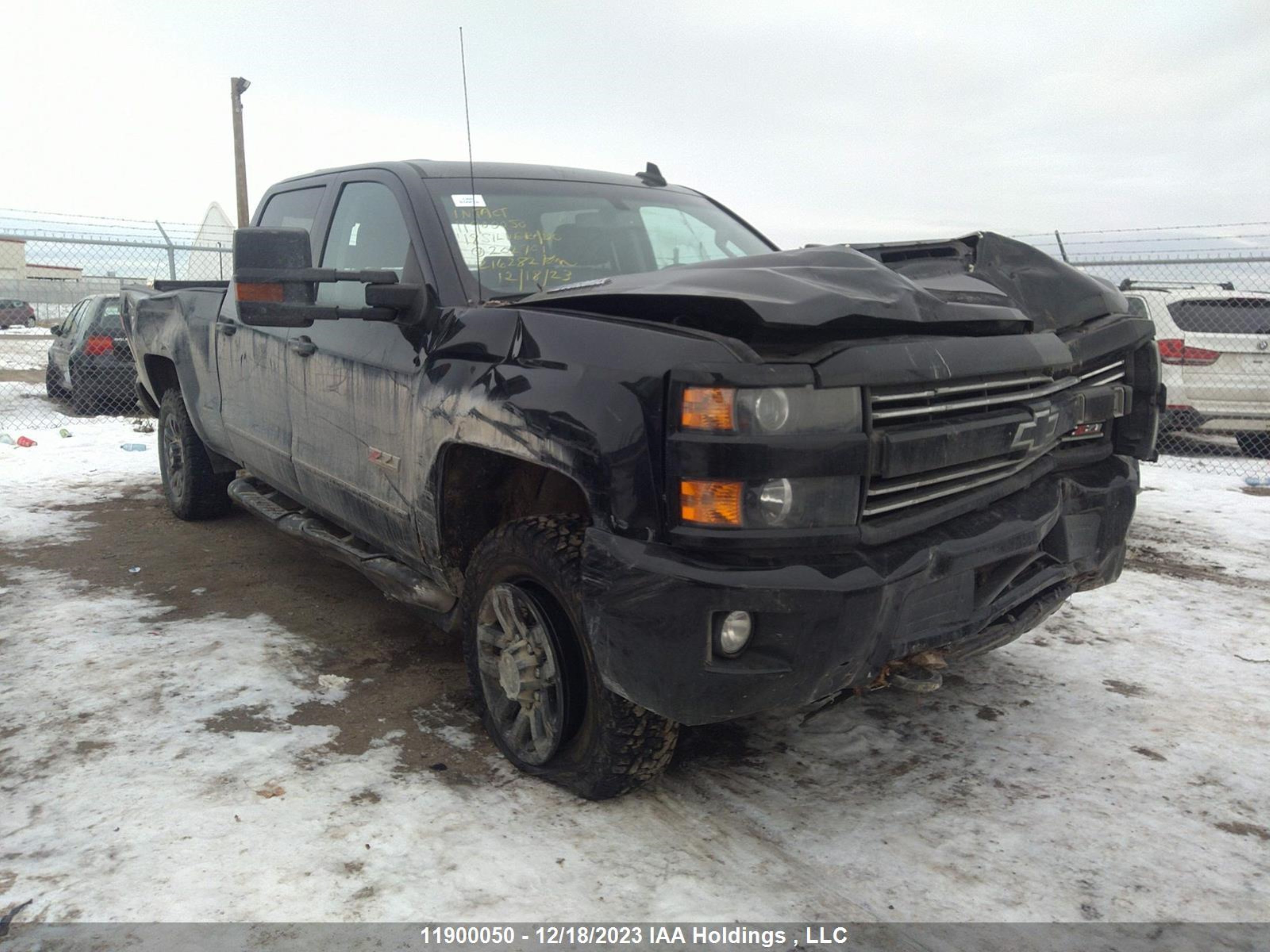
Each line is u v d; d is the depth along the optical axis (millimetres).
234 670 3703
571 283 3412
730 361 2221
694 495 2225
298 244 2945
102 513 6289
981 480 2686
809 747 3131
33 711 3322
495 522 3184
